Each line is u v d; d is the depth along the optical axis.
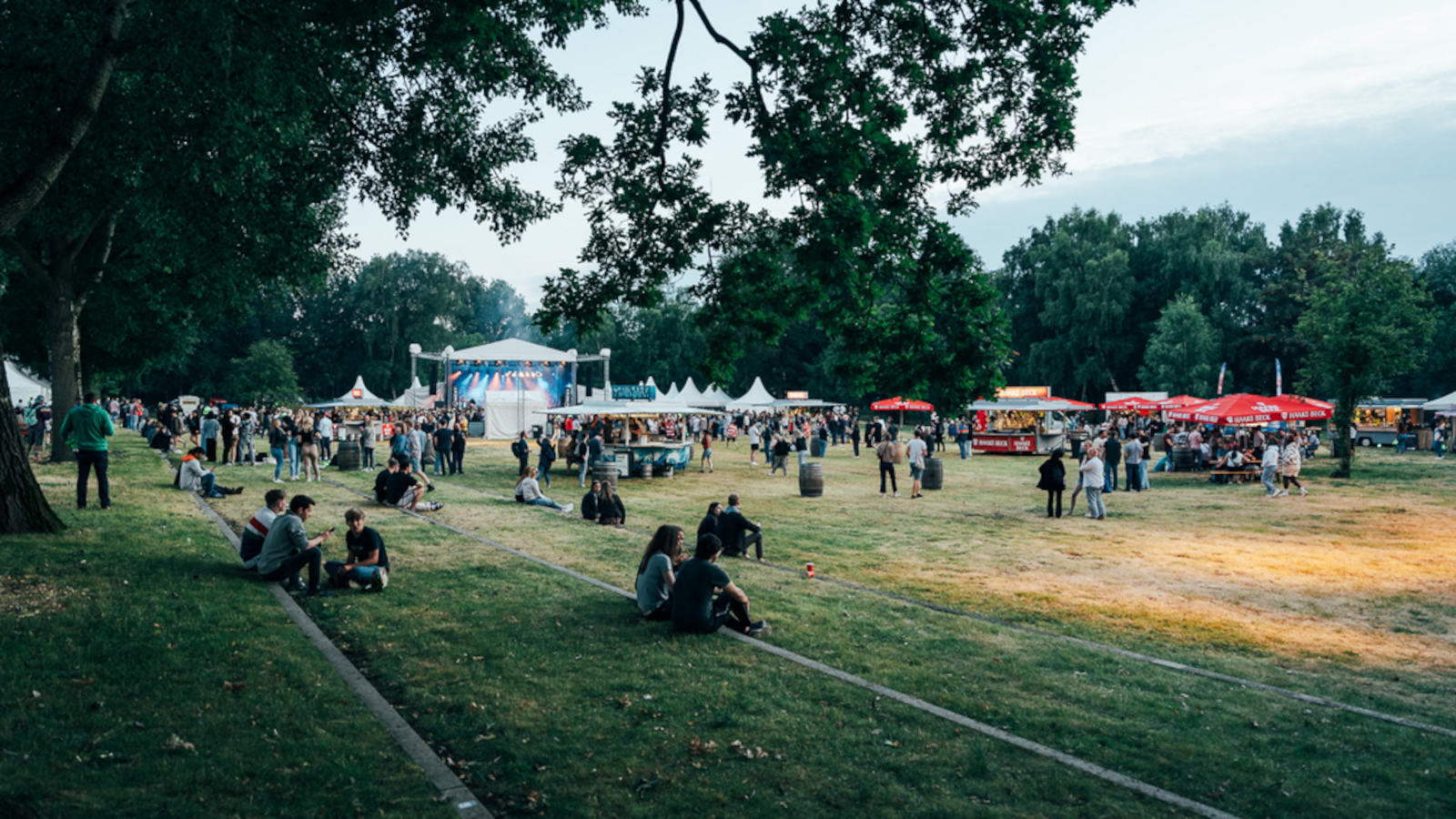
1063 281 66.31
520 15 10.99
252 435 25.98
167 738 4.49
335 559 10.61
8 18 10.32
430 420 41.31
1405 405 44.69
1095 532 16.58
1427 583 12.02
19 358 29.03
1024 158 8.87
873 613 9.05
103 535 9.97
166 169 10.37
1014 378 75.69
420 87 11.69
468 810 3.97
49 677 5.20
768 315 9.08
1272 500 21.86
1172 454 30.17
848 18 8.86
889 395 8.39
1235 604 10.74
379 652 6.62
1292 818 4.51
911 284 8.24
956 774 4.73
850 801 4.38
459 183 12.57
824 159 7.53
